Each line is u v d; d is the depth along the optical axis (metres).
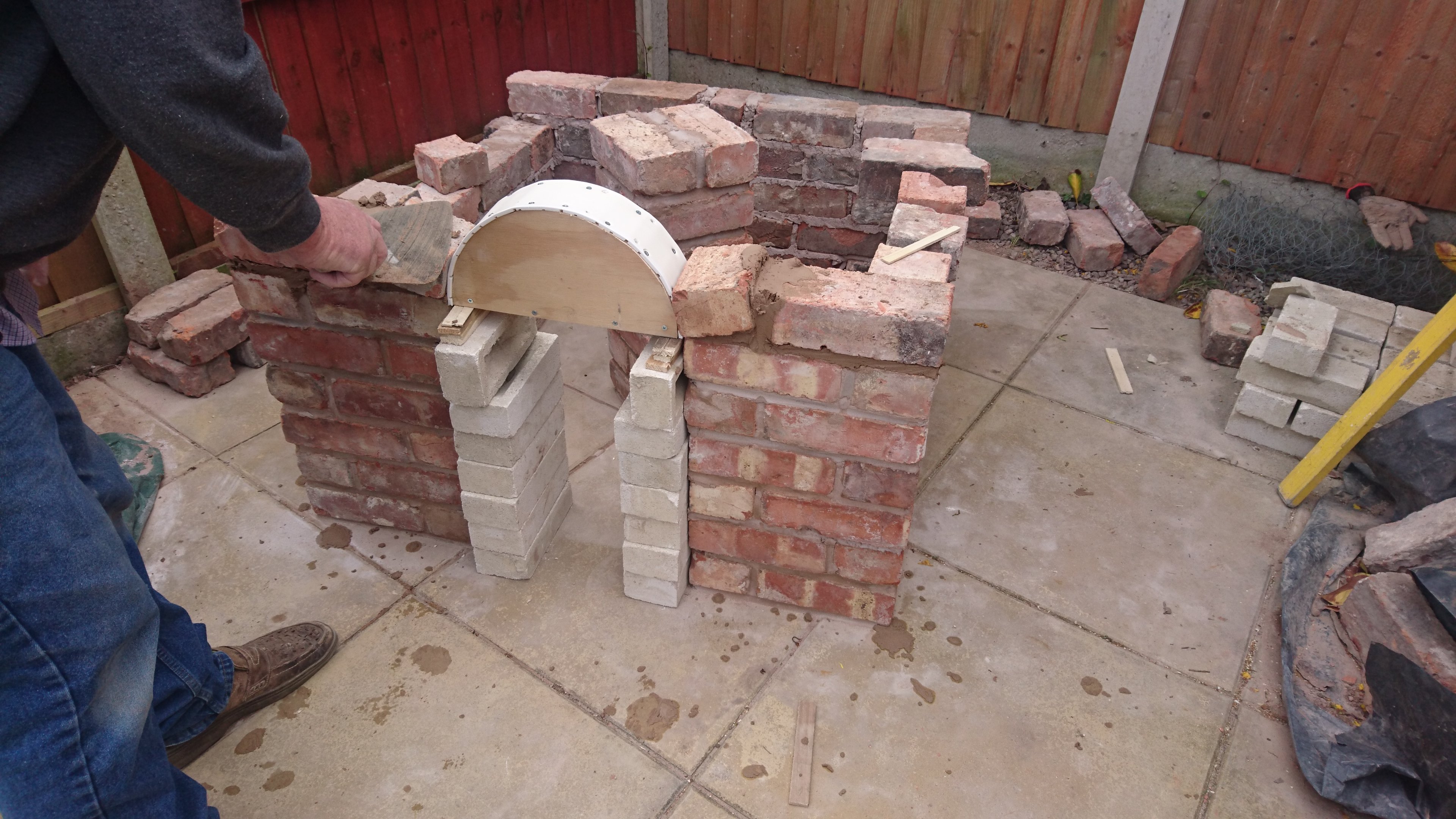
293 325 1.95
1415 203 3.55
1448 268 3.38
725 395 1.77
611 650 2.02
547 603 2.13
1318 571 2.21
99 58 0.93
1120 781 1.78
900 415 1.69
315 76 3.29
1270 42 3.53
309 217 1.34
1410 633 1.88
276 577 2.18
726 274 1.64
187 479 2.48
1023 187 4.37
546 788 1.73
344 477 2.24
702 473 1.92
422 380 1.97
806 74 4.64
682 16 4.84
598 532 2.36
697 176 2.34
